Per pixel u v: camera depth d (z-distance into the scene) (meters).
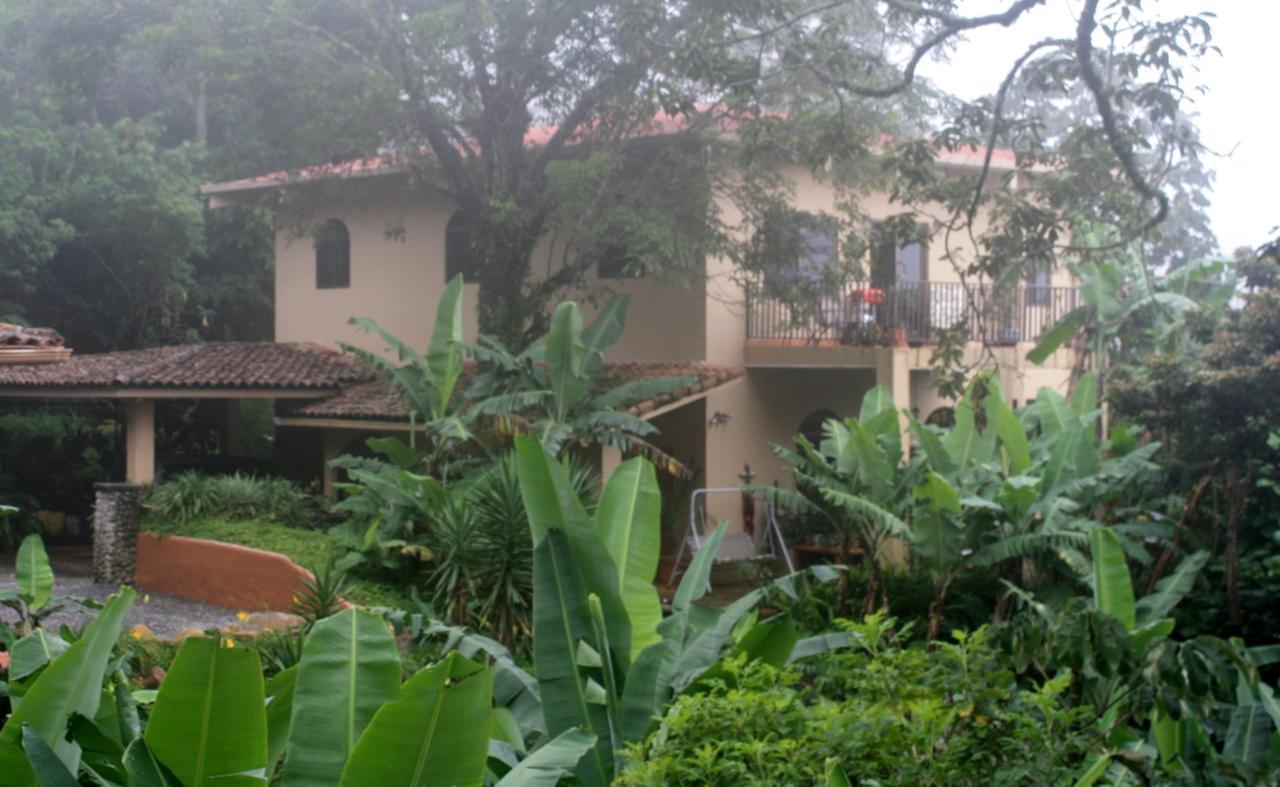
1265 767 8.20
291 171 20.97
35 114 26.95
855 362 19.34
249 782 4.85
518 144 18.89
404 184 21.69
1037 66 13.90
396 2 18.36
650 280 20.70
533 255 21.55
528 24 17.97
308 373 21.58
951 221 14.57
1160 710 7.18
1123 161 13.33
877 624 7.45
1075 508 13.79
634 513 8.41
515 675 7.90
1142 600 12.28
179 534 17.61
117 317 28.56
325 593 12.75
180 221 26.92
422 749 4.74
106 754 5.07
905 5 13.74
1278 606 13.66
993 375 16.08
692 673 8.06
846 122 17.62
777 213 18.62
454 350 16.91
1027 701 6.75
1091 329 18.11
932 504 13.38
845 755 5.96
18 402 25.98
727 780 5.86
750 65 14.62
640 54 16.75
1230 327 13.80
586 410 16.77
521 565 13.61
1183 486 14.75
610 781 6.93
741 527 20.70
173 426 28.45
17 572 9.36
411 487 15.59
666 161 18.30
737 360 20.55
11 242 24.80
